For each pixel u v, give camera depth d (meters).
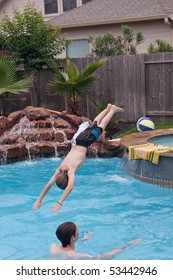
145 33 18.45
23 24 15.27
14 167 11.26
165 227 7.02
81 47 19.64
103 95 15.21
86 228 7.04
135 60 14.67
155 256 5.93
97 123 6.84
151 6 18.59
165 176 8.84
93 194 8.80
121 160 11.12
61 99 15.54
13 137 11.90
